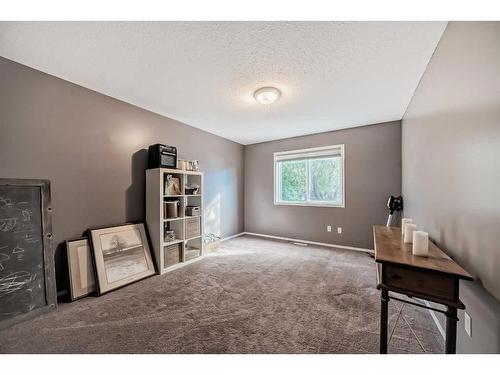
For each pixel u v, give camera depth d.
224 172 4.46
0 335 1.54
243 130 3.97
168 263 2.80
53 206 2.05
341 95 2.51
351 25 1.43
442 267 1.01
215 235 4.08
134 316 1.78
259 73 2.04
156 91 2.42
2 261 1.67
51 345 1.44
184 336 1.53
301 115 3.18
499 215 0.90
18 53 1.72
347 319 1.74
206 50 1.70
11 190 1.75
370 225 3.61
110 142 2.53
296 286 2.34
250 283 2.41
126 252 2.49
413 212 2.49
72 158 2.20
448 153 1.44
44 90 2.00
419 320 1.72
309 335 1.54
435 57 1.68
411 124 2.58
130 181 2.73
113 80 2.17
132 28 1.45
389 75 2.07
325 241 4.03
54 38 1.54
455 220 1.33
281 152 4.54
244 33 1.50
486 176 1.00
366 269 2.83
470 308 1.13
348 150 3.79
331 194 4.04
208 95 2.52
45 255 1.88
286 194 4.56
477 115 1.08
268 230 4.72
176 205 2.94
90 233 2.26
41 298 1.82
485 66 1.01
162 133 3.17
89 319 1.74
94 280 2.18
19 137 1.85
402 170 3.23
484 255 1.01
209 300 2.04
